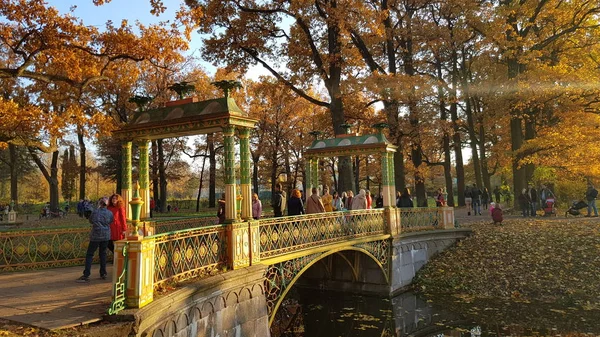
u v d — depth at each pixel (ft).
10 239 28.35
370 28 63.67
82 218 94.73
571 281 44.16
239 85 26.03
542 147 69.92
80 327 14.71
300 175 134.41
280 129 112.88
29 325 14.70
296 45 71.10
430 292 48.52
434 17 88.38
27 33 36.81
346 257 51.57
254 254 27.07
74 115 38.17
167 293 18.44
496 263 50.62
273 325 42.39
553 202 67.56
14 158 110.73
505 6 73.00
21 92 48.85
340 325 41.68
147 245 17.10
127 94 82.74
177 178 118.11
